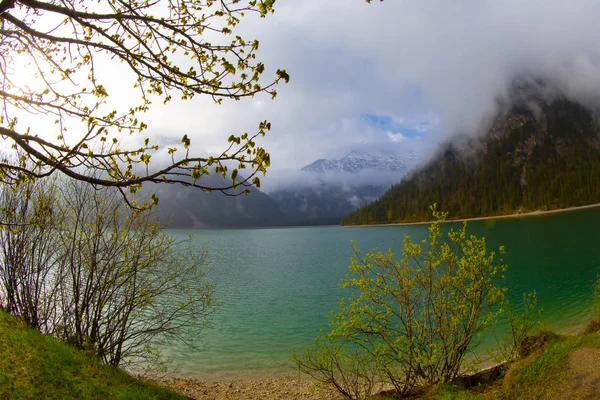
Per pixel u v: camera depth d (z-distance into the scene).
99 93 4.68
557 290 31.59
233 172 3.14
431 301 10.34
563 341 11.09
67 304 11.55
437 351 10.41
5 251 10.78
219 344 23.12
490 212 173.50
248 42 4.27
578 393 8.59
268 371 19.00
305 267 61.97
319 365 11.37
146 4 4.37
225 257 81.50
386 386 13.77
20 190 9.41
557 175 176.50
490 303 10.43
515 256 54.53
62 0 4.31
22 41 4.47
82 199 10.95
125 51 4.12
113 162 3.84
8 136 3.72
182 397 10.98
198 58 4.49
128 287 11.72
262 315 30.52
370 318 10.43
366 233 158.75
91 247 11.14
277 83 4.04
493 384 10.62
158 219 11.49
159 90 4.65
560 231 88.62
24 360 8.83
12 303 11.08
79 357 10.11
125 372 11.14
